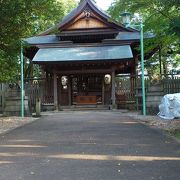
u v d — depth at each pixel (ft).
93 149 30.94
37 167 24.35
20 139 38.11
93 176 21.79
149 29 64.69
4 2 48.24
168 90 72.23
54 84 95.50
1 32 53.36
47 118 66.69
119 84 96.58
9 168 24.18
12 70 71.36
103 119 61.16
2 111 77.05
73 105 100.01
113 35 99.45
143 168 23.58
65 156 27.99
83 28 98.63
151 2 57.62
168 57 126.62
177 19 36.19
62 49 97.60
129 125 50.34
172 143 33.37
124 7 62.23
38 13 53.78
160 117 61.82
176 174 21.88
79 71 96.58
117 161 25.81
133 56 98.94
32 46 98.53
